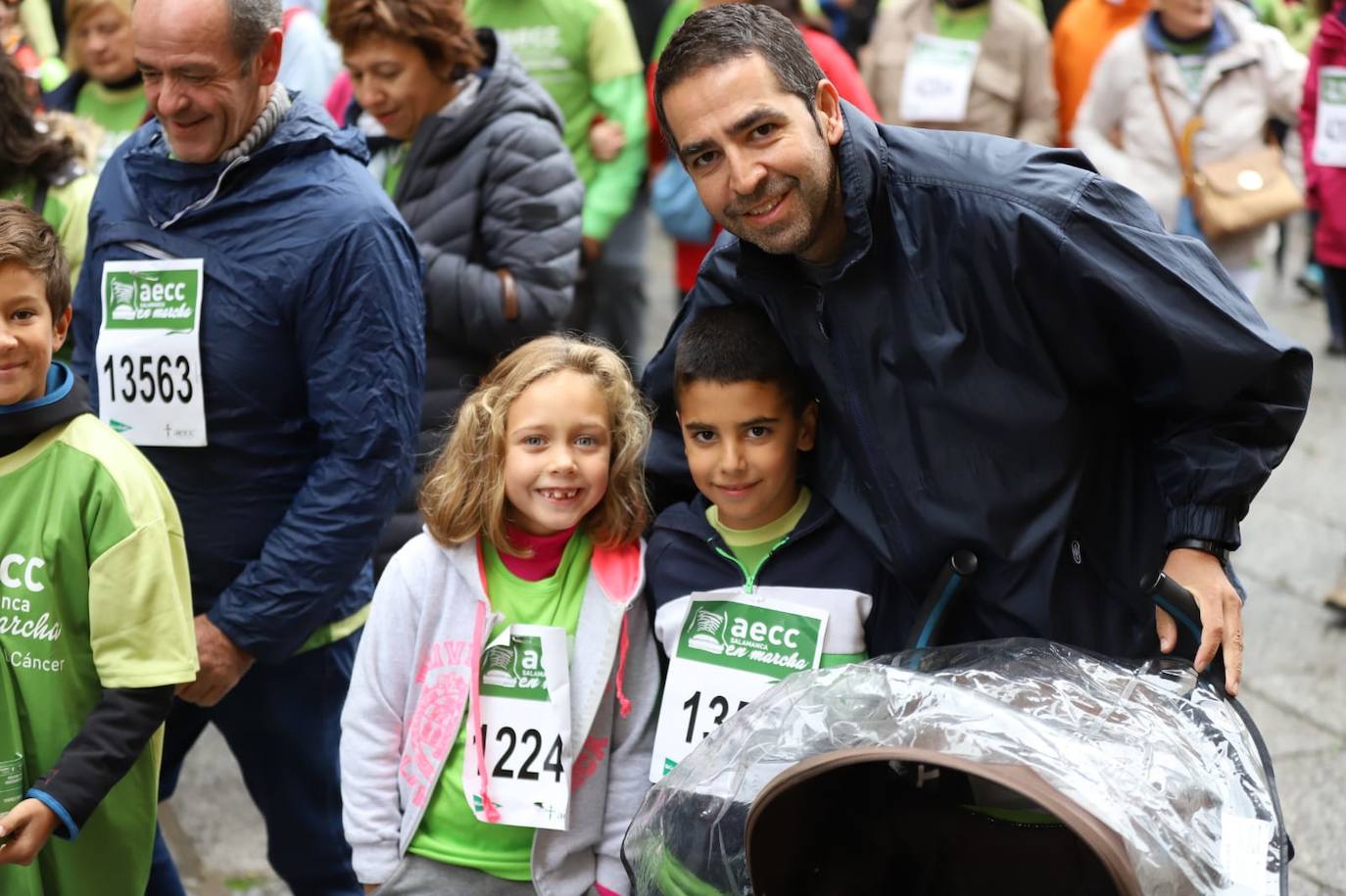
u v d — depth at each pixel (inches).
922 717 75.1
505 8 208.7
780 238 86.7
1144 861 68.1
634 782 101.4
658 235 366.6
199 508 116.1
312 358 113.0
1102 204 86.4
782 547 99.3
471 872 99.0
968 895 82.8
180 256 112.7
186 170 112.7
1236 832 74.1
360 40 141.1
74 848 102.3
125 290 114.4
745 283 96.6
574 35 207.5
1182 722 79.5
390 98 142.8
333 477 112.9
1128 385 90.3
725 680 99.0
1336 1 219.8
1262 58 214.4
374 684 101.2
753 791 78.3
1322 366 293.0
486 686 98.8
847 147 86.9
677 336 104.7
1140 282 85.1
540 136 146.7
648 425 102.1
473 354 146.5
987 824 82.9
